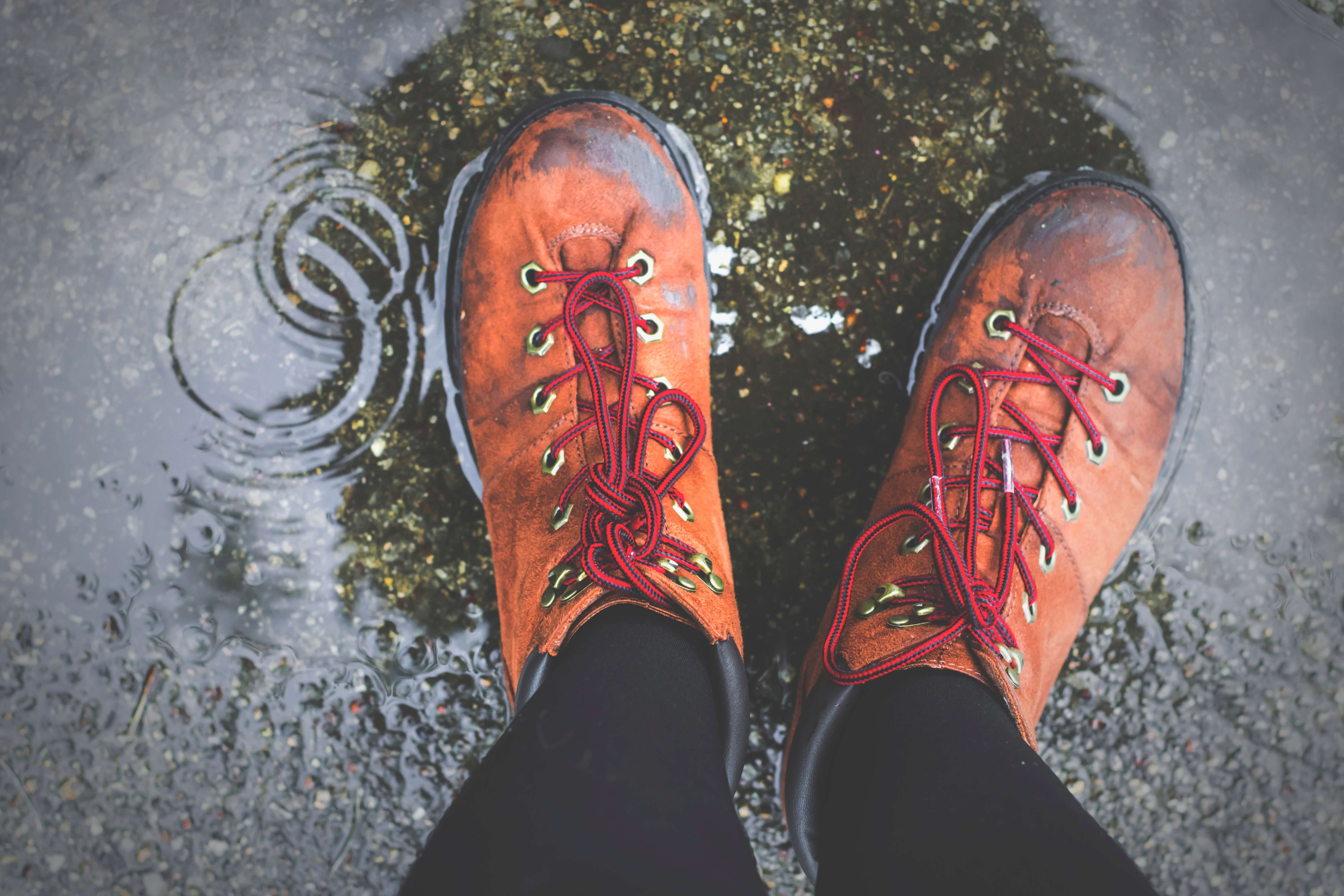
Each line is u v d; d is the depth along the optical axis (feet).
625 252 3.06
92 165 3.22
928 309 3.28
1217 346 3.35
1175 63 3.37
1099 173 3.24
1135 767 3.38
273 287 3.20
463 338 3.15
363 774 3.27
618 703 2.10
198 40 3.24
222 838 3.28
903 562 2.82
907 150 3.28
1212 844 3.41
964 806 2.09
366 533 3.24
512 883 1.65
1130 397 3.13
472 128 3.22
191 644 3.26
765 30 3.26
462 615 3.25
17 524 3.24
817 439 3.28
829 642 2.69
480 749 3.27
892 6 3.29
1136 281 3.12
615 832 1.77
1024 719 2.47
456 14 3.25
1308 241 3.37
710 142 3.24
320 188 3.21
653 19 3.25
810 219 3.26
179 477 3.23
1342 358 3.37
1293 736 3.41
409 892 1.77
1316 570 3.39
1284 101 3.38
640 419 2.86
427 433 3.23
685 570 2.54
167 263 3.20
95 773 3.26
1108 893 1.85
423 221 3.21
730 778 2.56
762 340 3.26
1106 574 3.15
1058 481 2.97
